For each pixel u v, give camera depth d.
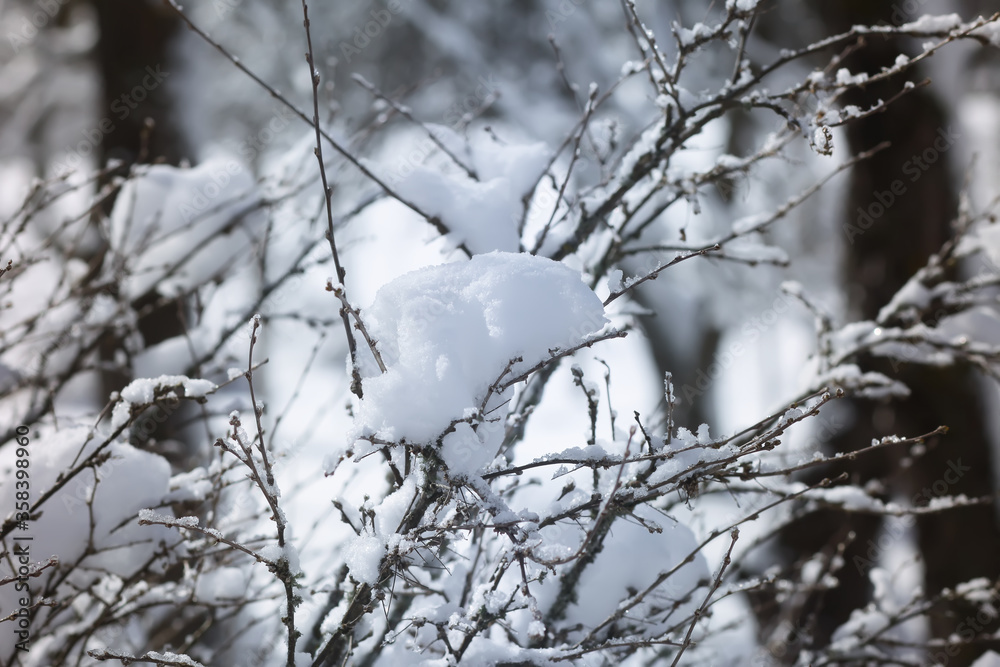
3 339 2.35
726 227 6.90
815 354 2.50
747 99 1.72
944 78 4.28
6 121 8.55
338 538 2.26
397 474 1.44
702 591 1.96
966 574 4.20
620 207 2.17
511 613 1.80
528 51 7.44
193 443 3.12
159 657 1.32
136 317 2.52
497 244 1.84
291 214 2.64
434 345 1.31
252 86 7.51
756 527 2.72
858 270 4.54
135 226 2.66
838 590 4.23
